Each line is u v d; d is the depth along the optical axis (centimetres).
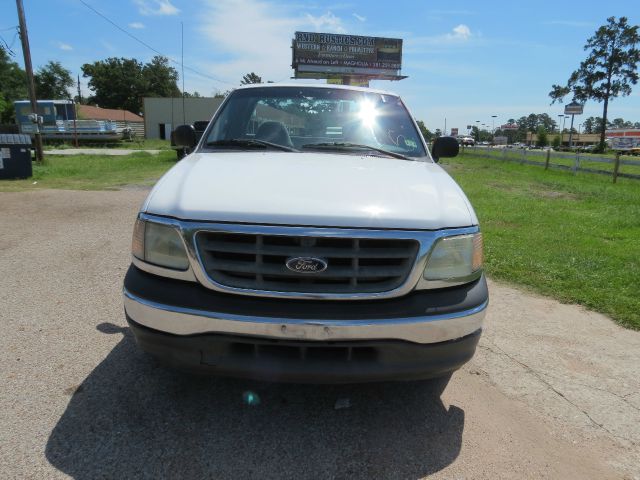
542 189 1348
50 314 397
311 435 256
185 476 224
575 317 433
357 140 363
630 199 1123
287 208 231
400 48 4372
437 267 239
